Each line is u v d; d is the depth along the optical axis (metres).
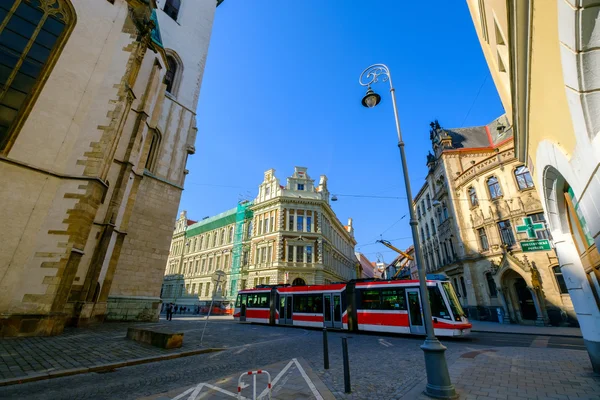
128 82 13.17
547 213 6.65
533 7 3.54
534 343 11.77
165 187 19.78
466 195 26.31
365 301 15.86
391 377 6.24
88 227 10.82
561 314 18.53
